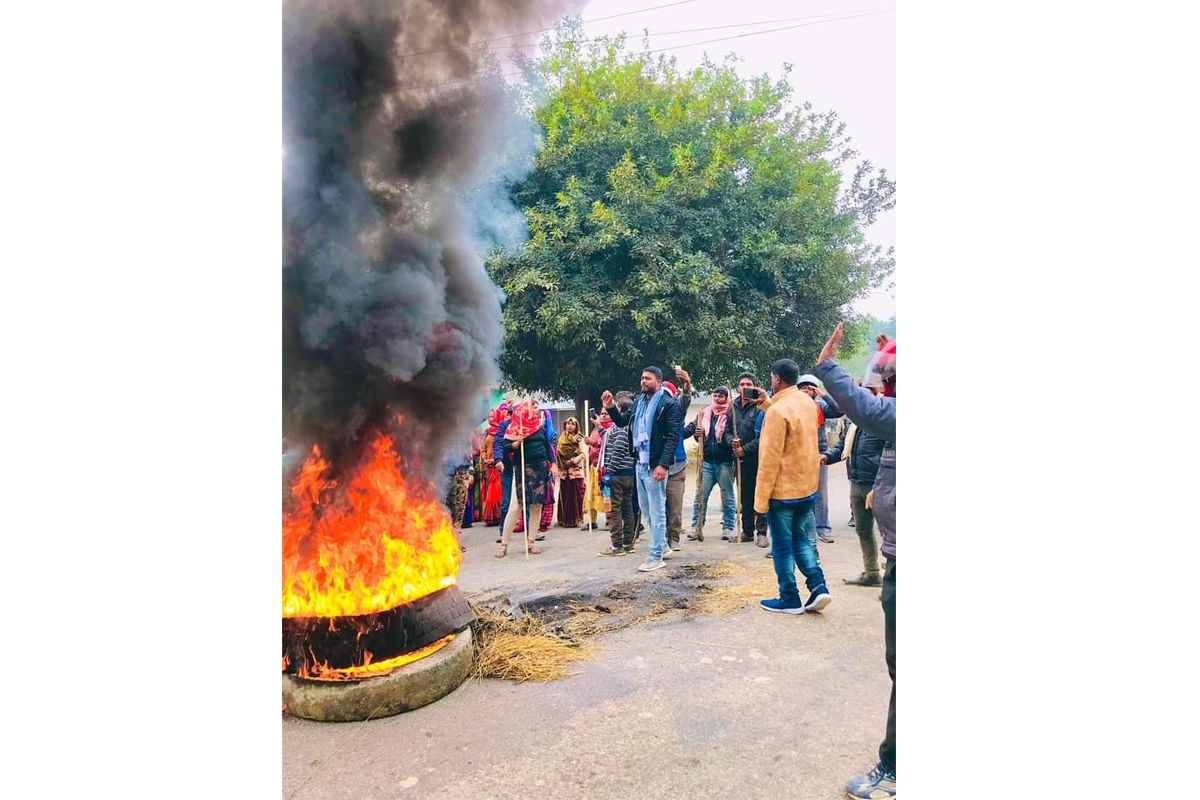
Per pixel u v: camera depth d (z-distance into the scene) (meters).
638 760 2.24
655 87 9.33
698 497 5.69
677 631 3.37
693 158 8.88
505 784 2.14
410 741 2.43
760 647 3.13
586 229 8.83
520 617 3.60
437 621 2.89
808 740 2.33
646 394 4.67
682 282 8.12
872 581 4.02
